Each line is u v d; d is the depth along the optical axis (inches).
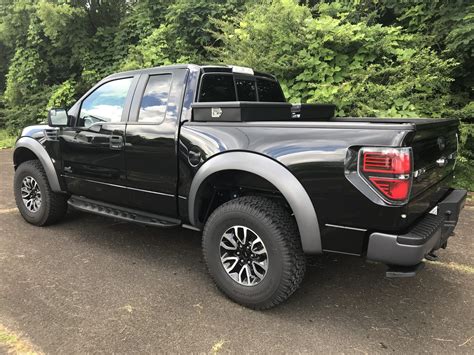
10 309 111.7
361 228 96.1
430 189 110.2
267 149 107.7
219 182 124.0
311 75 247.8
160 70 137.9
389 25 300.5
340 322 108.9
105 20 440.8
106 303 115.8
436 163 113.3
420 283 131.8
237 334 102.3
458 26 239.3
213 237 117.3
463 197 120.9
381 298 122.2
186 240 167.3
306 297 122.3
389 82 242.5
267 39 264.4
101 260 145.6
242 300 114.0
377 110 227.8
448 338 102.3
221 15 337.4
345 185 95.7
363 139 93.4
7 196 234.2
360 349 97.3
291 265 106.0
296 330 104.7
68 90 416.8
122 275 133.9
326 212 99.7
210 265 119.4
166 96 133.4
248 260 113.6
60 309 112.1
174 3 371.9
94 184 154.6
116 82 150.3
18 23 428.5
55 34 398.0
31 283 127.0
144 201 139.8
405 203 90.1
